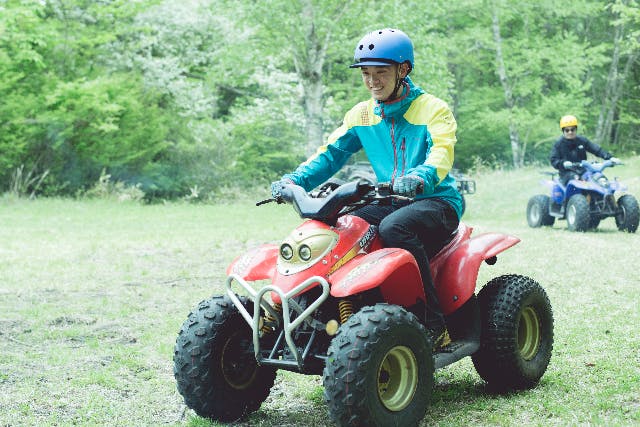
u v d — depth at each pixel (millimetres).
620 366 5004
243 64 26391
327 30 23797
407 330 3652
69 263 10016
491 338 4441
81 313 7027
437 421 4094
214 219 17406
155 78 27594
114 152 24422
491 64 35656
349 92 28188
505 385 4551
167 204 22797
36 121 22656
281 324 3945
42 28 23812
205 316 4059
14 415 4309
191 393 4055
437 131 4062
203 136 26688
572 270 8922
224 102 33406
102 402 4559
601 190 13359
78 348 5832
